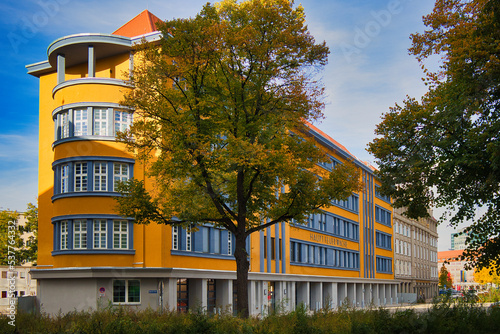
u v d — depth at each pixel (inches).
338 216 2564.0
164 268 1262.3
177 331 658.8
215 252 1523.1
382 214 3307.1
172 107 854.5
